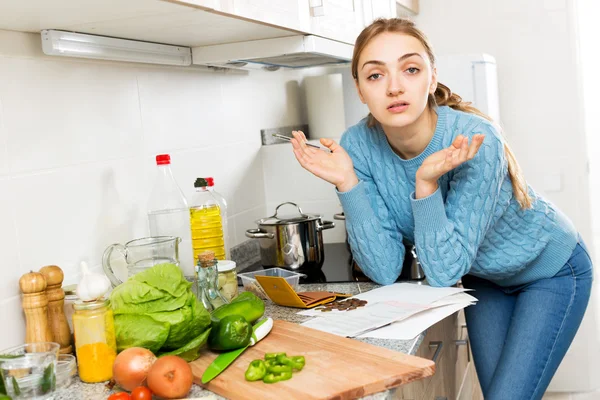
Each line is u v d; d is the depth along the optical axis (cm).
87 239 164
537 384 186
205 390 121
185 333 133
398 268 187
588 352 325
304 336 143
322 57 220
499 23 332
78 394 122
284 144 264
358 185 182
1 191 139
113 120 175
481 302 208
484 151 165
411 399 142
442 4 338
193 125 216
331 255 241
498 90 334
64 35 149
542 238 187
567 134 328
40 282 133
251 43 197
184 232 191
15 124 143
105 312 127
